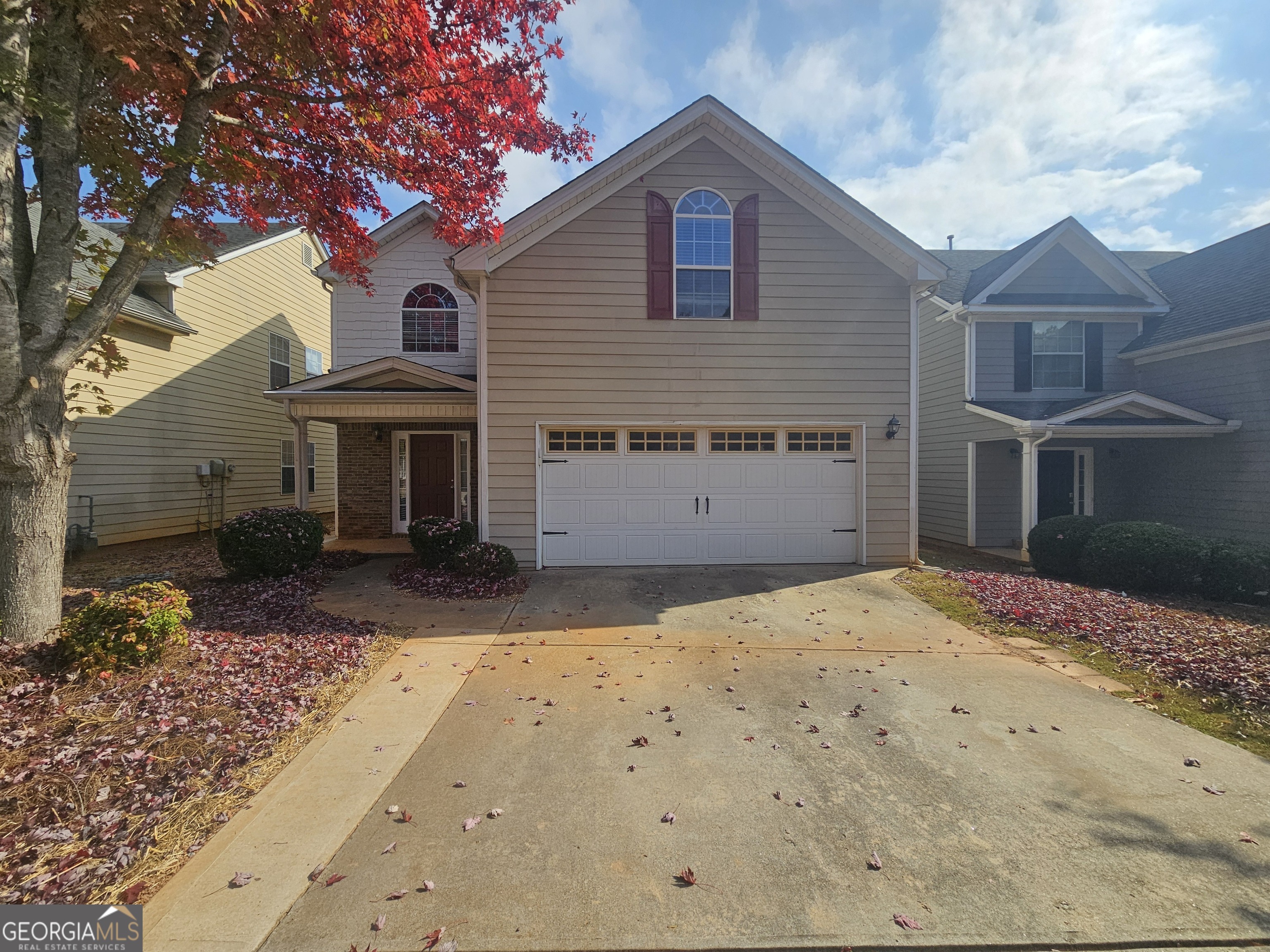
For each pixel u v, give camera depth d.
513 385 8.25
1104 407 9.84
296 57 5.29
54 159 4.18
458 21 5.85
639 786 3.01
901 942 2.04
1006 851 2.51
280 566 7.43
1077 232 11.21
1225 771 3.18
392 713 3.83
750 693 4.23
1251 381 9.53
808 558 8.77
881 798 2.92
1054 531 8.67
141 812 2.65
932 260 8.46
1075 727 3.72
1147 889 2.29
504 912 2.16
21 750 2.98
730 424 8.52
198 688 3.83
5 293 3.77
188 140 4.70
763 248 8.53
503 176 6.95
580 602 6.65
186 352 12.09
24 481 4.00
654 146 8.24
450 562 7.64
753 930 2.09
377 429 11.67
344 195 6.72
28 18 3.71
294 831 2.59
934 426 12.66
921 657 5.04
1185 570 7.15
